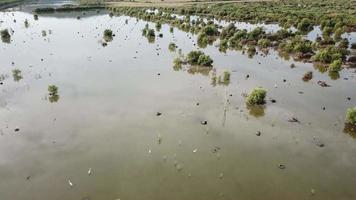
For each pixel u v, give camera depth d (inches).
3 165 1331.2
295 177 1275.8
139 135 1537.9
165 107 1797.5
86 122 1643.7
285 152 1425.9
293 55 2719.0
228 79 2176.4
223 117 1700.3
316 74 2314.2
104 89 2023.9
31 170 1304.1
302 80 2203.5
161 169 1315.2
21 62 2500.0
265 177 1275.8
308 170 1315.2
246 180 1259.2
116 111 1750.7
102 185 1229.1
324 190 1211.2
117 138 1513.3
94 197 1173.1
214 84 2118.6
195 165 1339.8
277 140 1510.8
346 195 1188.5
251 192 1199.6
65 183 1238.3
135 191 1200.2
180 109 1776.6
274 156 1397.6
